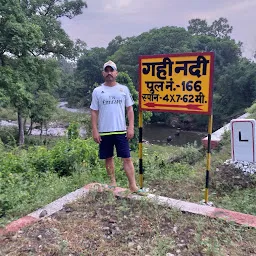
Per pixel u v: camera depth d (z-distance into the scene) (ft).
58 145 21.80
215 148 27.58
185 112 13.07
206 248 8.64
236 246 8.87
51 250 8.57
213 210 11.05
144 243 9.00
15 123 107.76
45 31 73.77
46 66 71.36
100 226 9.98
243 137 18.90
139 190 13.08
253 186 16.63
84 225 10.02
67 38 79.46
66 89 182.70
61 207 11.46
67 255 8.42
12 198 12.30
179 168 21.39
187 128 131.44
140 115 14.26
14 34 55.21
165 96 13.47
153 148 52.70
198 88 12.60
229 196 15.65
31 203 12.28
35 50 72.69
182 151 27.63
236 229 9.68
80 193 12.66
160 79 13.47
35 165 18.88
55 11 79.41
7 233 9.61
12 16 55.16
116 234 9.50
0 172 16.44
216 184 17.07
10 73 57.26
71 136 29.25
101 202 11.69
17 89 56.54
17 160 19.36
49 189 13.99
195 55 12.42
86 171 17.37
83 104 172.96
